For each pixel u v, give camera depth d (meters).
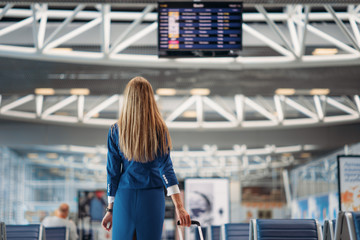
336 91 17.36
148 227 3.09
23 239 5.66
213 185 13.96
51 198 22.69
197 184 13.95
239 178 23.56
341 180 10.05
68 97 21.30
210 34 9.03
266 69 14.68
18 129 22.22
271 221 4.36
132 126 3.12
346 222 3.84
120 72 14.80
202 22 9.05
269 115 21.97
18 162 22.70
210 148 23.67
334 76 15.28
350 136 22.72
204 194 13.92
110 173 3.19
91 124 22.72
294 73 15.05
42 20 13.52
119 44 13.64
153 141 3.13
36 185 22.69
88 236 14.49
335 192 23.38
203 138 23.45
